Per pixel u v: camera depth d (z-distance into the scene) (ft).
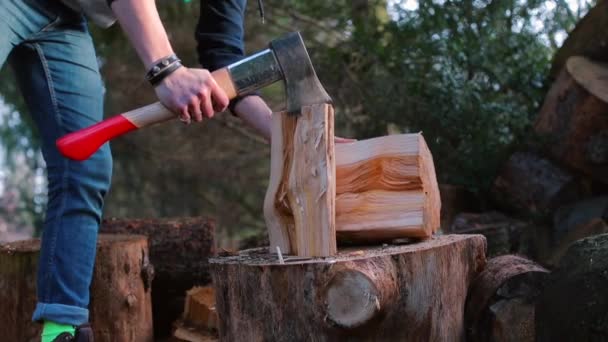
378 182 7.22
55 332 7.50
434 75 15.05
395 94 15.60
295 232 7.07
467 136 14.61
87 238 7.67
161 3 21.08
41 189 24.98
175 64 6.69
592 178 13.43
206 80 6.64
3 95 22.17
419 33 15.90
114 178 23.98
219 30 8.36
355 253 6.75
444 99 14.80
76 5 7.57
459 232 13.04
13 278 9.88
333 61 17.70
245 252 7.66
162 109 6.80
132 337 10.05
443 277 7.06
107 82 22.25
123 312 9.97
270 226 7.22
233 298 6.71
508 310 7.80
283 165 7.10
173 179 23.82
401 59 15.79
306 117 6.90
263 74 6.86
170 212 24.04
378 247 7.26
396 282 6.61
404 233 7.18
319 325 6.37
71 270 7.57
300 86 6.93
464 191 14.37
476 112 14.47
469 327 7.95
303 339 6.42
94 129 6.77
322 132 6.83
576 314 6.59
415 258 6.74
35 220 25.08
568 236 12.16
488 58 15.37
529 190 13.67
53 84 7.63
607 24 13.93
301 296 6.37
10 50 7.21
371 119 16.46
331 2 19.04
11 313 9.91
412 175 7.13
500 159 14.34
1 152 23.62
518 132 14.33
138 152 23.71
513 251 12.87
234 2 8.45
